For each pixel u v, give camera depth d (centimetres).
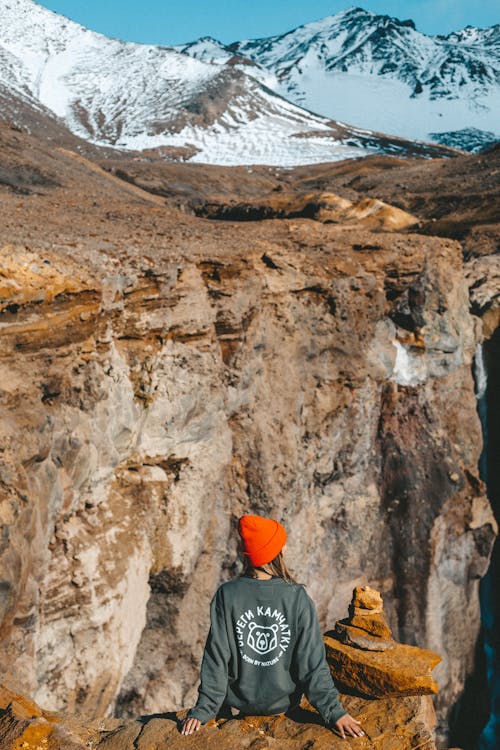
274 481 1488
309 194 3766
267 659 354
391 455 1898
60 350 984
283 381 1552
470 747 2144
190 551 1292
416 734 389
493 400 2417
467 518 2034
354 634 458
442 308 1938
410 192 4934
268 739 367
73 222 1647
